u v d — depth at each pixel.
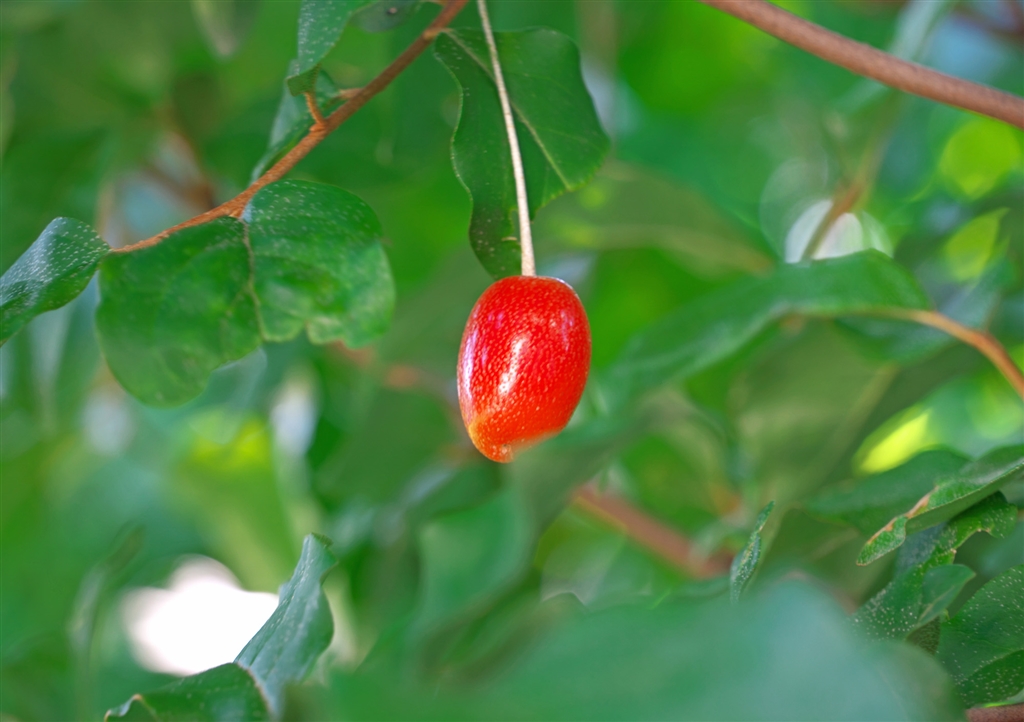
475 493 0.33
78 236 0.24
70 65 0.32
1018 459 0.24
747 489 0.32
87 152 0.33
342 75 0.33
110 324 0.25
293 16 0.34
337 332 0.25
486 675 0.29
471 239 0.25
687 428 0.34
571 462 0.30
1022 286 0.31
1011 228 0.32
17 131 0.32
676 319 0.29
